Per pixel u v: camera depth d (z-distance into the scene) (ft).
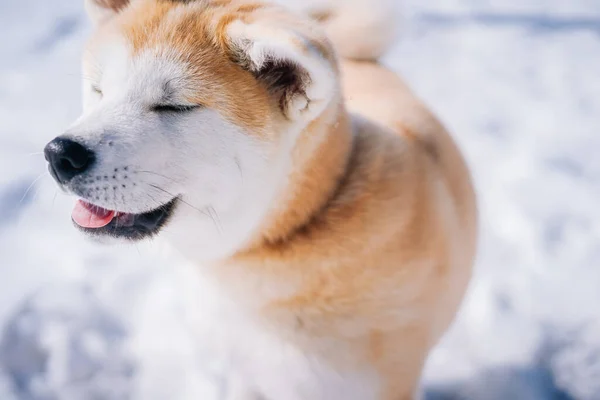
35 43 6.61
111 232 2.34
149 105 2.24
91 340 3.25
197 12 2.36
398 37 3.40
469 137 5.12
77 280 3.53
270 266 2.44
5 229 3.89
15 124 5.10
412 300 2.50
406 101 2.97
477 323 3.44
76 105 5.44
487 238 3.97
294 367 2.60
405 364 2.59
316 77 2.20
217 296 2.63
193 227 2.38
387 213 2.43
